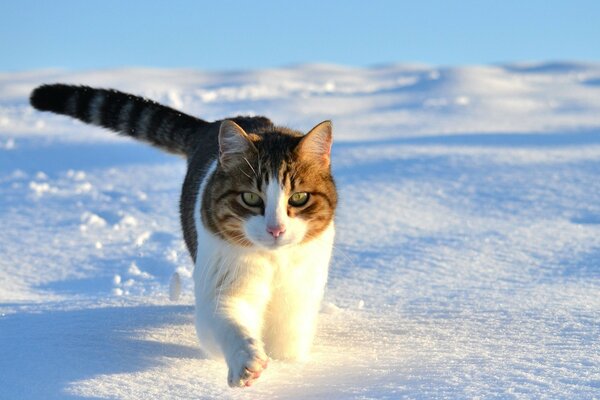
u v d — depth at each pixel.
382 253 8.30
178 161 15.32
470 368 4.37
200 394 4.17
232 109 24.34
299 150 4.88
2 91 32.09
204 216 4.98
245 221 4.79
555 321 5.49
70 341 5.01
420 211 10.34
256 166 4.81
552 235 8.84
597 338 5.01
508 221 9.69
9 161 15.62
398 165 13.23
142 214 10.76
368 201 10.91
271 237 4.70
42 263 8.43
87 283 7.68
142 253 8.64
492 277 7.26
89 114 7.24
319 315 6.09
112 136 18.89
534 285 6.83
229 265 4.86
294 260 4.95
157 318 5.75
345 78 37.19
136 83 33.66
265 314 5.07
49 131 20.08
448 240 8.77
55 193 12.34
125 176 13.80
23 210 11.21
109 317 5.73
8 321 5.64
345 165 13.50
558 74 37.00
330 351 5.11
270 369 4.65
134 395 4.13
